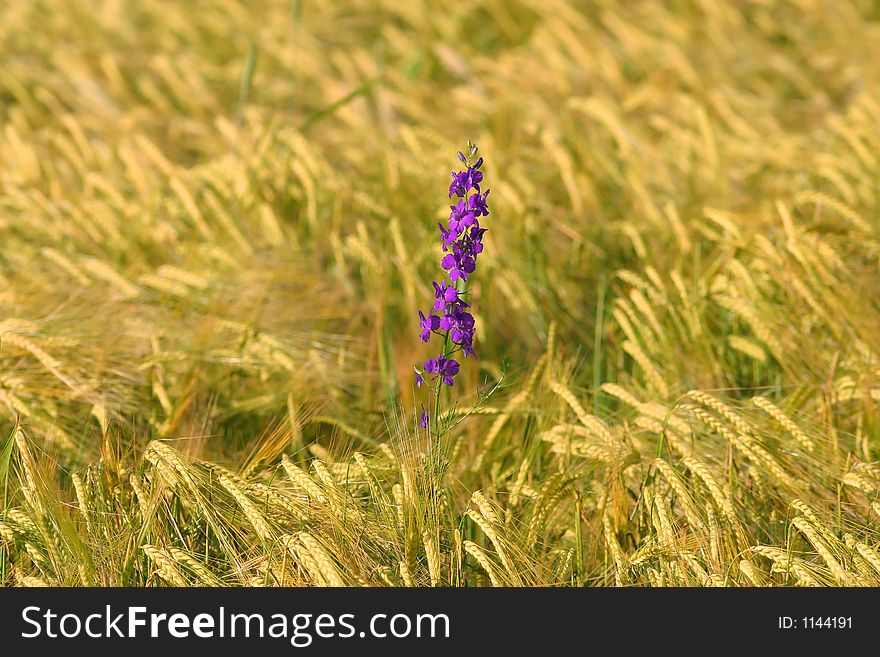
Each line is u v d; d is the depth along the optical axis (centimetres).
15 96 1327
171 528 544
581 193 945
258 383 706
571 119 1108
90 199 943
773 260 751
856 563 504
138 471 548
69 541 512
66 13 1600
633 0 1727
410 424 618
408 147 1078
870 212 859
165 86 1381
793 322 730
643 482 554
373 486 540
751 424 589
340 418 688
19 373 663
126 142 1072
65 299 754
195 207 859
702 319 736
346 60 1378
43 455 573
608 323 779
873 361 684
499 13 1608
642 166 958
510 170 957
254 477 576
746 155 1034
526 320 816
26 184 1004
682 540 524
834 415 652
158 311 749
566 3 1612
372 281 836
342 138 1128
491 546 554
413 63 1416
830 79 1367
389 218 896
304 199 942
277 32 1526
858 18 1570
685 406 575
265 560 509
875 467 593
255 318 741
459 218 498
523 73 1327
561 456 600
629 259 880
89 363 680
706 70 1402
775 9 1647
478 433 655
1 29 1523
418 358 754
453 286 509
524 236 865
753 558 526
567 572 541
